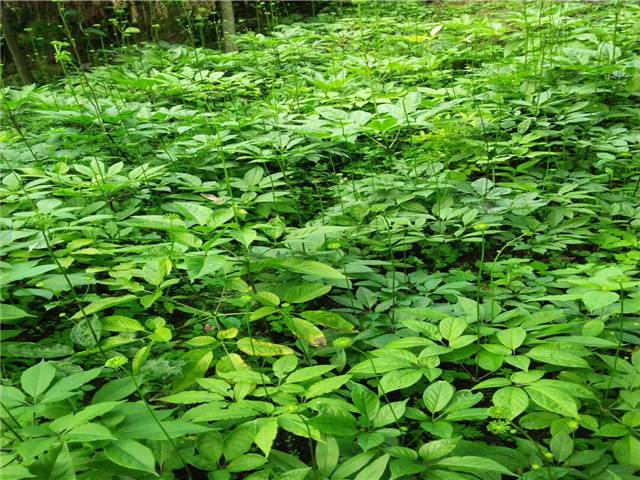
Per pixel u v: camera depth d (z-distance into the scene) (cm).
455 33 850
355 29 962
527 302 296
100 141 538
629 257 309
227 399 234
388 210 404
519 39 690
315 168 531
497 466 169
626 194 421
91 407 166
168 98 706
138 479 179
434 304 295
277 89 740
